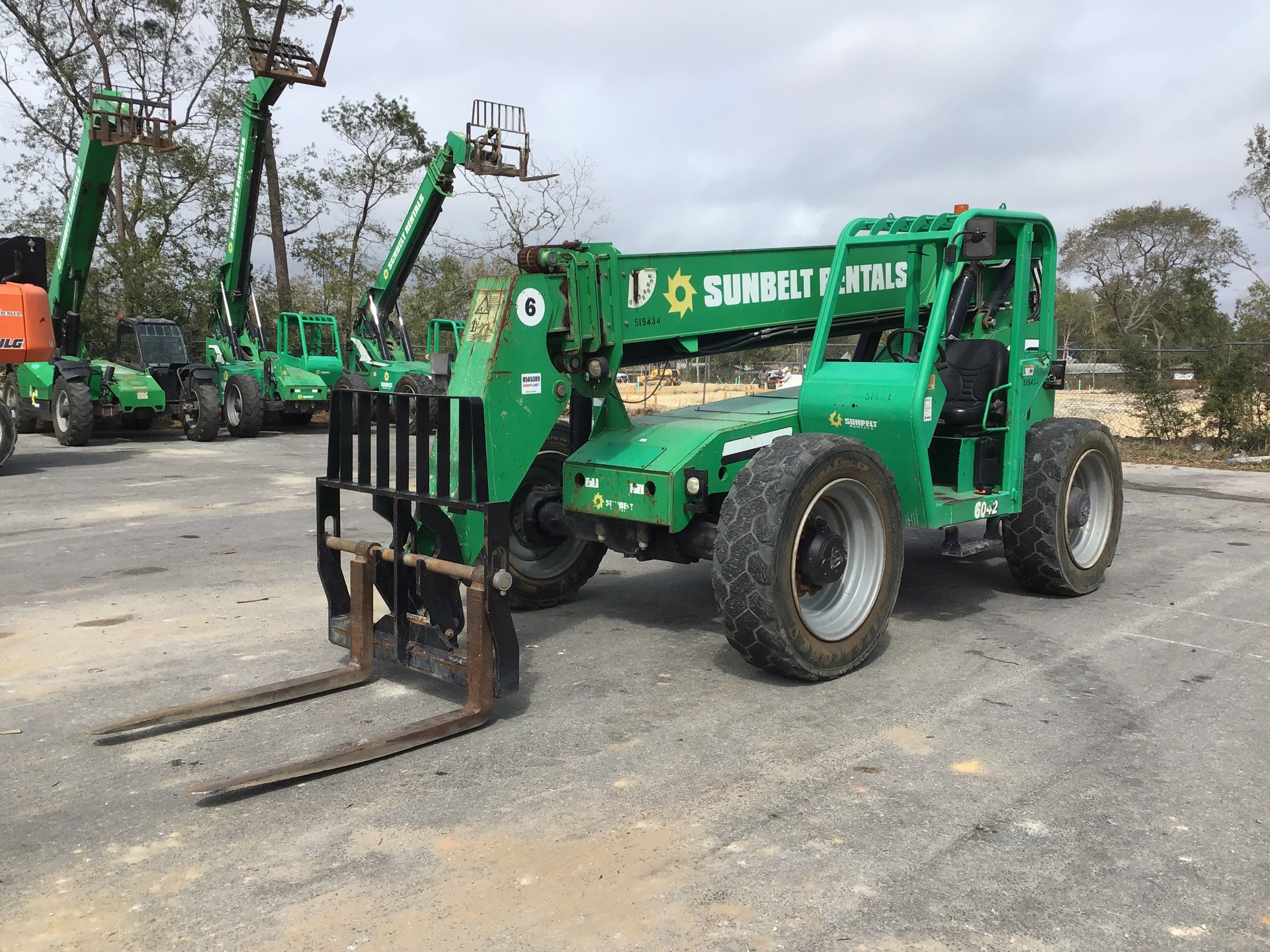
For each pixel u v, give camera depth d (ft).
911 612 18.39
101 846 9.71
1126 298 171.73
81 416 50.08
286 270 90.63
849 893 8.66
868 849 9.46
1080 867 9.11
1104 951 7.82
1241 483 36.45
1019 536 18.67
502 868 9.18
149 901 8.69
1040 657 15.60
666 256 16.12
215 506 31.24
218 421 53.47
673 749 11.96
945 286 15.92
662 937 8.04
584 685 14.40
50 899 8.73
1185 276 119.75
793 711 13.25
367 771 11.40
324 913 8.45
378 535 26.07
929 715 13.05
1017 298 17.33
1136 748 11.93
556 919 8.32
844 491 14.51
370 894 8.75
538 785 10.98
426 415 13.24
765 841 9.63
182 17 83.05
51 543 25.12
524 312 14.38
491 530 12.34
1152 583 20.72
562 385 14.99
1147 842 9.58
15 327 37.55
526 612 18.69
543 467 18.17
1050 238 18.25
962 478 17.69
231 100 85.66
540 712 13.28
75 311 53.31
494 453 14.12
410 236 57.11
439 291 89.30
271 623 17.81
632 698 13.82
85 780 11.27
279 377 58.13
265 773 10.79
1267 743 12.10
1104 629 17.24
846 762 11.54
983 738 12.25
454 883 8.91
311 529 27.22
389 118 92.94
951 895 8.63
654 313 16.07
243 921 8.34
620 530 15.87
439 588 13.66
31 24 78.64
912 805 10.38
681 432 15.64
